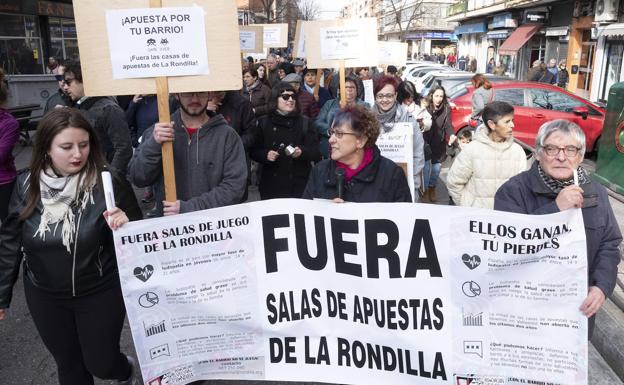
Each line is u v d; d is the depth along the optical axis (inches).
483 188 161.2
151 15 109.2
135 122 289.7
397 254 104.3
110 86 111.1
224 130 127.6
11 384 139.6
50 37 733.9
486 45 1461.6
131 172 123.8
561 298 98.7
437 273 103.3
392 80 195.2
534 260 99.0
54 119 99.0
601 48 826.8
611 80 813.9
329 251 106.8
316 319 108.7
